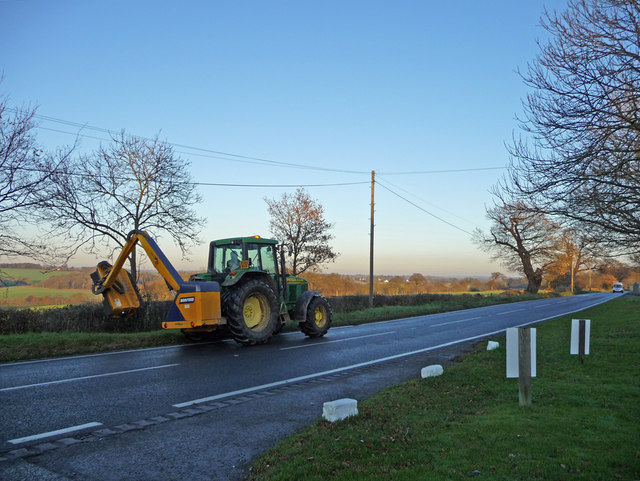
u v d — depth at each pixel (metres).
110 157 18.12
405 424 4.66
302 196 28.08
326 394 6.41
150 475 3.62
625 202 7.98
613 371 7.39
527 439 4.18
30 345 9.62
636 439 4.21
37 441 4.36
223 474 3.65
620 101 7.56
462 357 9.78
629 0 7.27
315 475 3.41
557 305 33.19
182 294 10.41
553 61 7.98
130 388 6.57
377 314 22.09
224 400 6.00
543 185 8.42
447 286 63.50
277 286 12.67
